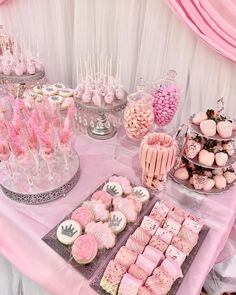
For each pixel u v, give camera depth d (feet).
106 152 4.75
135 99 4.55
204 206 3.83
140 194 3.80
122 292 2.75
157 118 4.74
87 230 3.28
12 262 3.61
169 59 5.54
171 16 5.12
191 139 4.10
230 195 4.02
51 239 3.26
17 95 5.16
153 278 2.82
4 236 3.70
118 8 5.63
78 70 6.73
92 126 5.19
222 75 5.17
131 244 3.16
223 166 3.89
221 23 4.35
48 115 3.90
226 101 5.37
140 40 5.81
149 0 5.14
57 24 6.59
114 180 3.99
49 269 3.22
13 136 3.35
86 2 5.86
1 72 5.95
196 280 2.98
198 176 4.00
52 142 3.69
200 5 4.37
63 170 4.12
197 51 5.14
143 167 3.85
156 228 3.34
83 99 4.82
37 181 3.90
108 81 5.03
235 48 4.49
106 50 6.25
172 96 4.49
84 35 6.26
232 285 5.03
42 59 7.24
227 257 4.76
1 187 3.89
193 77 5.44
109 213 3.52
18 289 4.75
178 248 3.18
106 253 3.15
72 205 3.77
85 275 2.96
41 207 3.73
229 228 3.81
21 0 6.82
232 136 3.85
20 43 7.27
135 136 4.57
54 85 5.78
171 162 3.69
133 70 6.16
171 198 3.93
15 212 3.65
